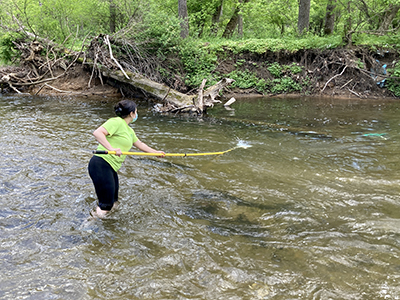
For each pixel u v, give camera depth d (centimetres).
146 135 780
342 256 329
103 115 964
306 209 429
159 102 1216
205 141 744
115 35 1352
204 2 1878
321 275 301
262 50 1523
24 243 340
